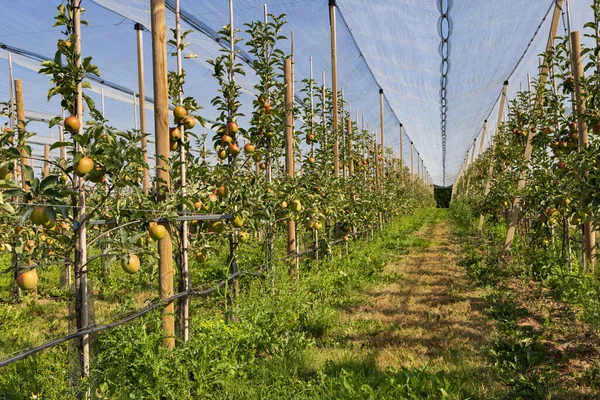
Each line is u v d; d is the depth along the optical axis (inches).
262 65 223.6
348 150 394.6
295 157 281.0
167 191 141.6
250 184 191.3
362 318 204.1
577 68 228.2
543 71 296.7
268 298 184.9
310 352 158.1
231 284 193.6
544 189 241.3
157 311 136.5
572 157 212.4
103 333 136.0
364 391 124.6
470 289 259.9
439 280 287.4
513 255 321.7
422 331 185.6
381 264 336.8
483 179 587.5
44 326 198.7
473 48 394.0
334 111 319.9
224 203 171.8
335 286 259.4
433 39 374.9
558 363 151.1
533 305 216.5
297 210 221.9
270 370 141.4
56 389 113.2
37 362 134.0
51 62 106.7
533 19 335.0
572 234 354.3
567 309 199.6
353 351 163.2
